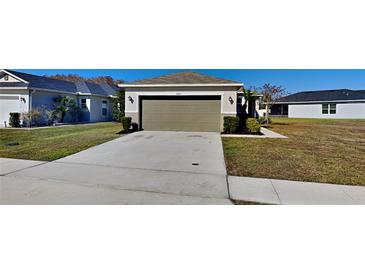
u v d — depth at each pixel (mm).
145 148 9430
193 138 11945
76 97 23656
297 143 10945
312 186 5254
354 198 4656
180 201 4523
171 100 14867
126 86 14883
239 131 14547
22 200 4523
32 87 18438
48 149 9125
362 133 15602
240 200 4559
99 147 9578
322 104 32188
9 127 17797
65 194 4789
